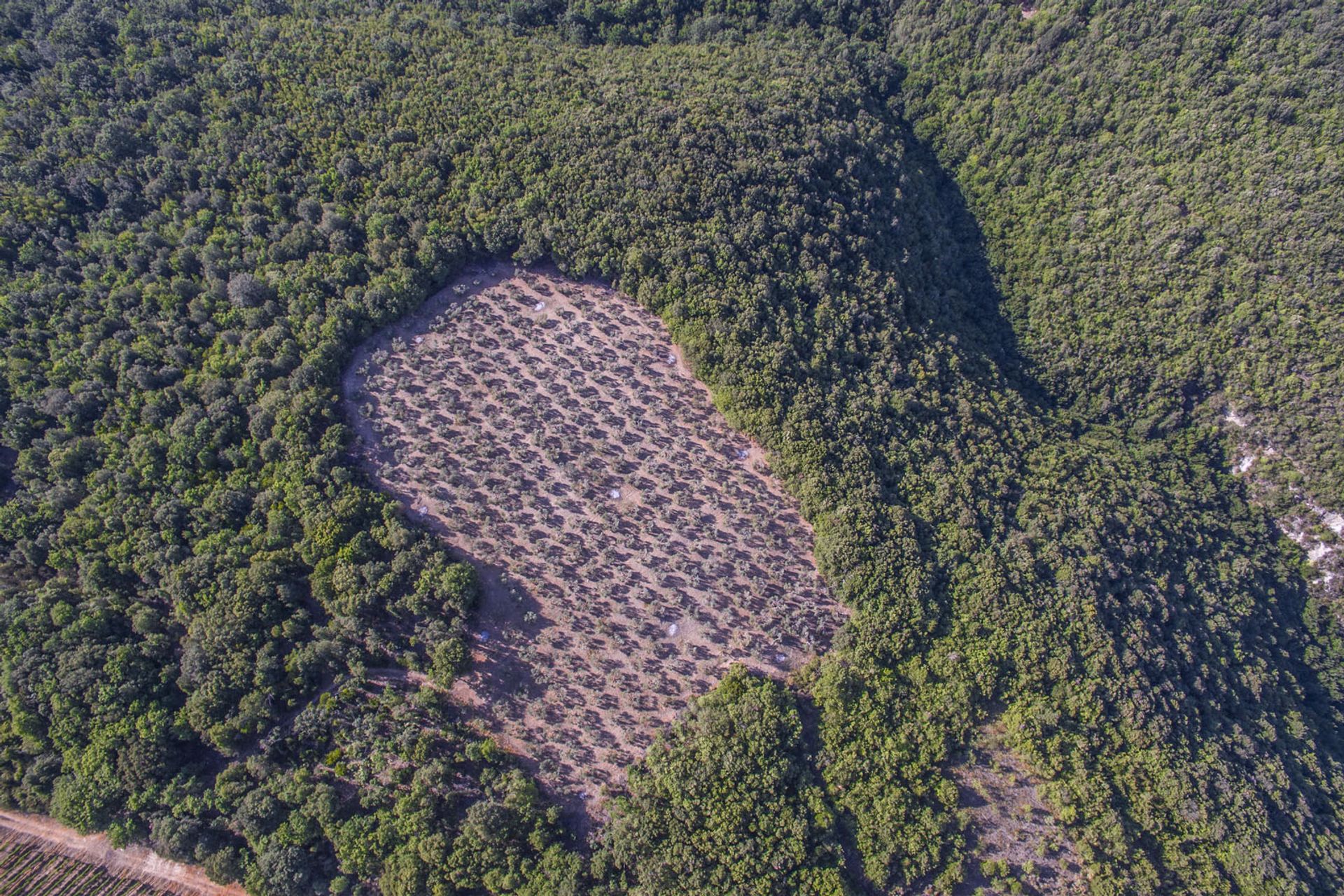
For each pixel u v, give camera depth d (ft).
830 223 299.99
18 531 227.61
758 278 274.36
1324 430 315.37
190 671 213.66
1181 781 220.02
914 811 213.66
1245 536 315.99
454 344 270.46
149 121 289.94
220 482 235.81
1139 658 237.86
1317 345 314.35
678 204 281.33
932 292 327.67
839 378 266.98
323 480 237.86
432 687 230.68
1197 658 256.11
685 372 270.67
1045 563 249.75
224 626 215.92
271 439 240.12
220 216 278.87
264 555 223.92
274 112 297.53
